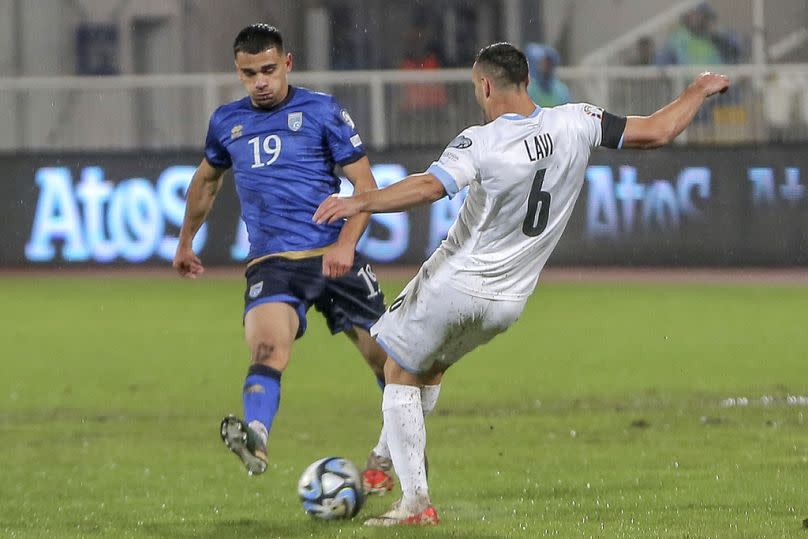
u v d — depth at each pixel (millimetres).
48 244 71750
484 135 18422
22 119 74500
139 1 82375
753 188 67625
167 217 70750
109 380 39250
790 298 57906
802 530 18938
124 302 59812
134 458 27125
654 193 68438
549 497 22219
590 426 30156
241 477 24938
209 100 73500
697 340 46250
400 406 19828
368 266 23266
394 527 19531
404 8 81812
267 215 22672
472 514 20734
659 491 22469
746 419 30734
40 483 24422
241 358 43781
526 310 55594
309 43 82375
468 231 19000
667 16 76500
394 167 70000
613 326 50344
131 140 74062
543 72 71062
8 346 47000
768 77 70250
